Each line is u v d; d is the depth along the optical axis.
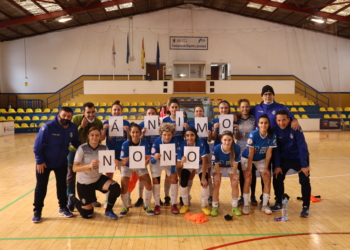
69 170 4.31
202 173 4.13
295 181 5.95
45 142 3.78
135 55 19.86
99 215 4.06
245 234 3.41
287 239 3.27
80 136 4.27
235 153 4.04
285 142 4.15
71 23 18.91
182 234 3.42
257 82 18.89
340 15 15.64
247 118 4.52
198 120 4.44
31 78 19.61
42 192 3.84
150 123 4.47
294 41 19.98
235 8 18.92
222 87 18.81
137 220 3.87
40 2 14.52
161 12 19.77
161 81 18.61
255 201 4.52
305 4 15.35
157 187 4.12
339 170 7.00
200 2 19.41
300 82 20.05
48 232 3.48
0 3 13.47
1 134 15.32
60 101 19.69
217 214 4.07
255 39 20.06
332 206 4.42
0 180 6.10
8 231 3.51
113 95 18.53
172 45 19.89
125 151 4.01
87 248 3.06
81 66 19.75
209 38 19.98
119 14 19.08
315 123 17.38
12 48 19.45
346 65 20.09
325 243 3.16
